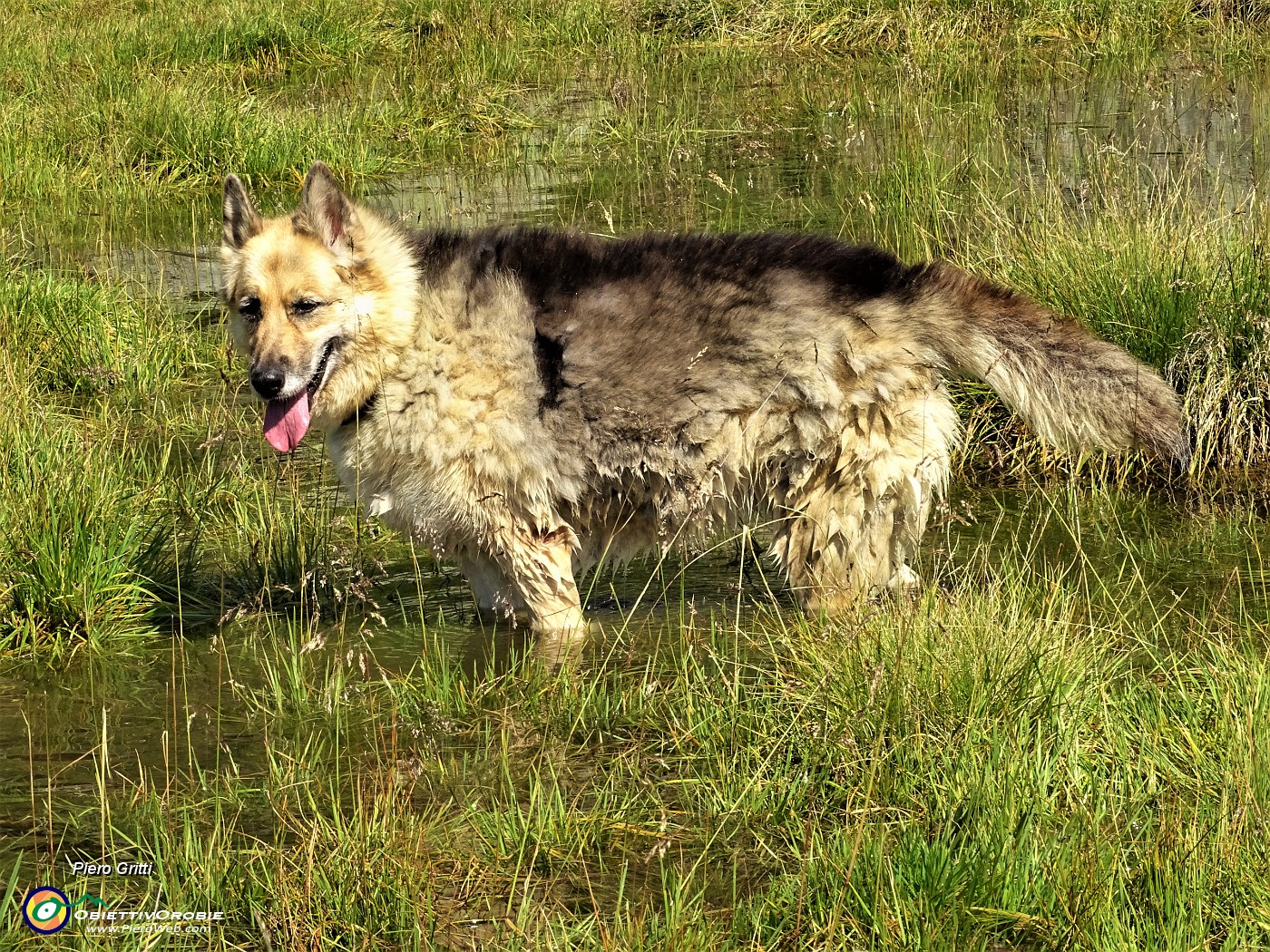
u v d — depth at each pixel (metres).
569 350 4.61
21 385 6.59
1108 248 6.61
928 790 3.53
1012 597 4.22
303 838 3.47
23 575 4.77
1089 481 5.94
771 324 4.50
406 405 4.71
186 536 5.62
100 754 4.03
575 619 4.90
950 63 13.70
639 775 3.85
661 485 4.71
